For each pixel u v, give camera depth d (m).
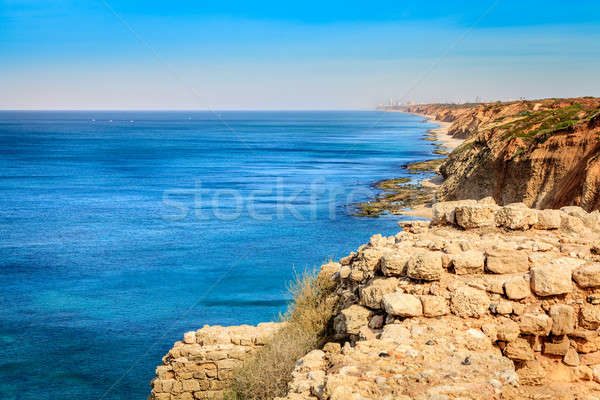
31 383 22.48
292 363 11.87
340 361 8.12
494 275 9.66
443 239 11.04
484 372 7.41
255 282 35.75
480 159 58.03
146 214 61.59
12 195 75.81
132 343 26.61
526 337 8.93
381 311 10.10
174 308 31.33
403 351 8.05
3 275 39.03
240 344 14.18
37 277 38.53
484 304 9.08
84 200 71.88
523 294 9.08
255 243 46.88
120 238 50.19
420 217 55.38
